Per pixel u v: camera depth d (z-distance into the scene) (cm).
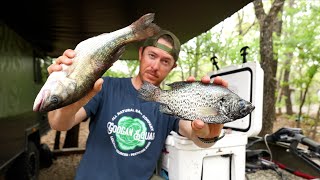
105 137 84
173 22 176
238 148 108
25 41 205
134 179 83
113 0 137
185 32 203
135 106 86
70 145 307
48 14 159
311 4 346
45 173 229
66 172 233
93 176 82
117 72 650
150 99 70
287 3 427
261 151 159
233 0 134
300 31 352
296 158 150
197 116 66
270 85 303
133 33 65
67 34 209
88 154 84
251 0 133
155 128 87
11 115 156
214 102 66
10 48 164
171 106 68
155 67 82
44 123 264
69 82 57
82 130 466
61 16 163
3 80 145
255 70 113
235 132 116
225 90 67
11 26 171
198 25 183
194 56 554
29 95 208
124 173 83
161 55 82
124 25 184
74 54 60
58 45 252
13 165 179
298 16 356
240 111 66
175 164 101
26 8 147
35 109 55
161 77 85
